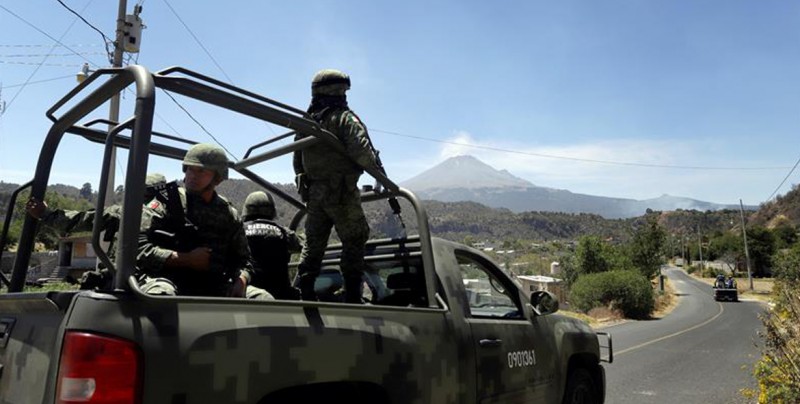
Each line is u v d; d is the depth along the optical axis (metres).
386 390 2.96
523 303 4.57
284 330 2.53
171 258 2.76
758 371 6.98
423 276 4.04
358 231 3.72
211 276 2.93
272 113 3.15
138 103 2.42
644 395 8.98
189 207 2.99
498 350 3.95
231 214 3.12
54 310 2.29
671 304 47.50
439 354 3.38
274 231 3.76
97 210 2.36
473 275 4.29
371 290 4.34
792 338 6.92
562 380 4.73
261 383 2.41
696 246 137.38
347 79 3.72
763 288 70.69
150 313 2.20
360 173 3.72
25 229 3.40
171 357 2.18
